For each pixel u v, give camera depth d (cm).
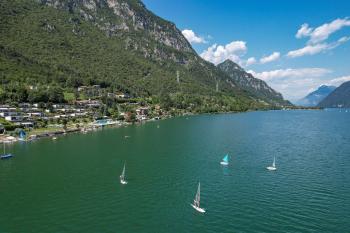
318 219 7238
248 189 9244
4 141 17550
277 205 8025
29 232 6750
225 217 7375
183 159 13112
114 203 8269
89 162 12669
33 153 14488
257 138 19000
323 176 10506
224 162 12325
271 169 11419
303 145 16400
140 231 6769
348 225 6956
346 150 14900
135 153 14438
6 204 8238
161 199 8531
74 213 7669
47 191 9194
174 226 6975
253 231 6706
